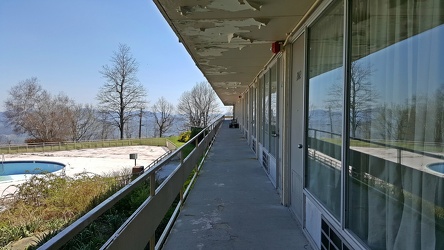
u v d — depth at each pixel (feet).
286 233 9.46
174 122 151.84
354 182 5.74
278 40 11.59
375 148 4.86
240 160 24.04
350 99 5.87
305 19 8.84
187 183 16.51
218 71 21.22
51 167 59.31
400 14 4.10
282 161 12.46
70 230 3.26
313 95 8.65
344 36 6.00
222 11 8.20
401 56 4.08
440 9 3.27
